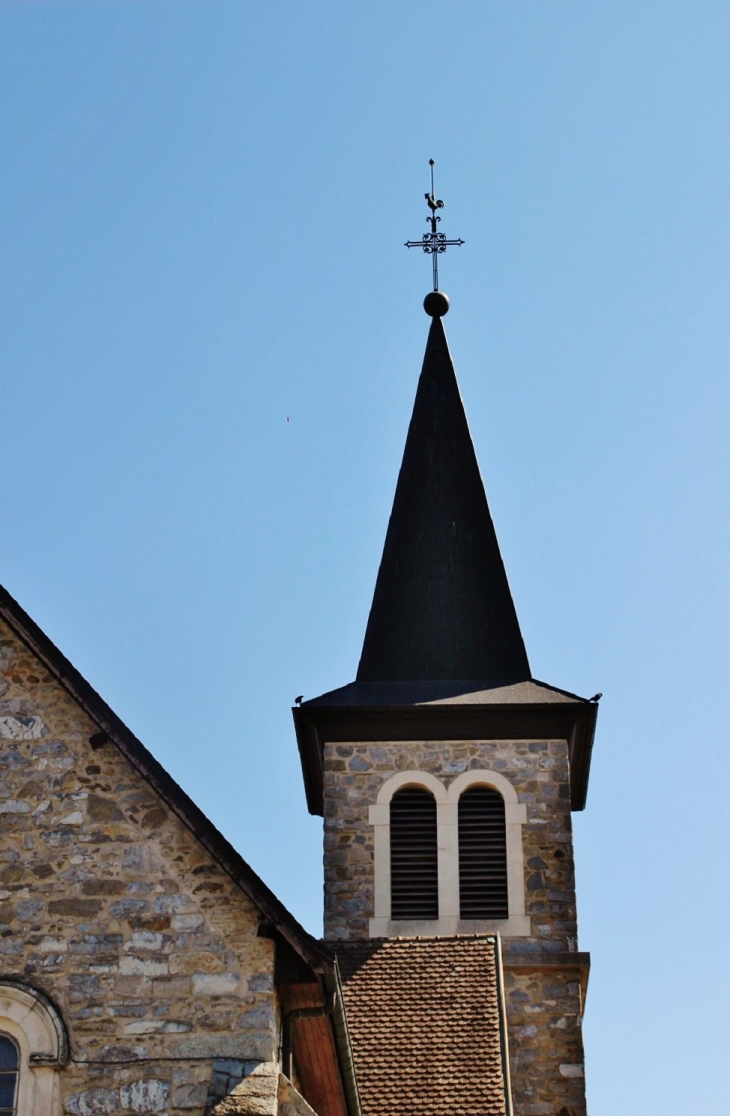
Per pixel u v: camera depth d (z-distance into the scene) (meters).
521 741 35.97
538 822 35.22
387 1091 23.84
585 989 34.62
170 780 20.23
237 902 19.84
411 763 35.84
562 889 34.59
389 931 34.41
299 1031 20.86
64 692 20.67
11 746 20.47
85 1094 19.08
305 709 35.91
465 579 38.47
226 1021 19.38
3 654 20.84
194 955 19.62
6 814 20.22
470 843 35.16
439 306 41.12
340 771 35.78
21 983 19.48
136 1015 19.41
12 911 19.84
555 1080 32.56
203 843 20.02
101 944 19.69
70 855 20.05
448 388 40.47
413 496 39.38
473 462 39.75
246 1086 18.95
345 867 35.00
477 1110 23.50
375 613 38.25
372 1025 25.14
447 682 37.19
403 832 35.31
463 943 26.88
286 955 19.83
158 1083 19.12
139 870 19.98
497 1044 24.66
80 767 20.39
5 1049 19.34
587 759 37.34
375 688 37.00
